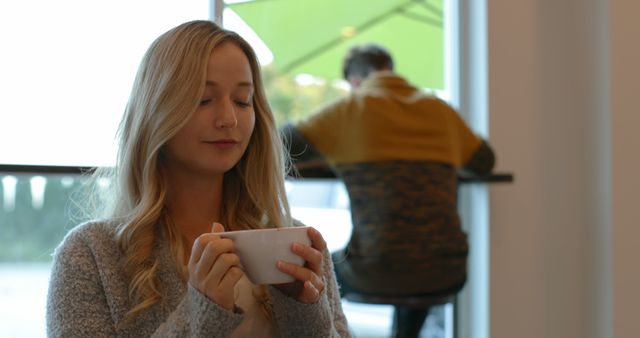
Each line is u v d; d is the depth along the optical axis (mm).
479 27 2592
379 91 2164
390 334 2414
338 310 1216
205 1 2111
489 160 2354
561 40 2736
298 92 2318
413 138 2158
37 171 1743
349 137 2119
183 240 1139
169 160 1154
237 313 954
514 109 2625
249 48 1180
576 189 2750
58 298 1049
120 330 1049
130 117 1146
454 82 2652
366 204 2129
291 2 2295
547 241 2717
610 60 2641
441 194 2188
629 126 2668
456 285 2258
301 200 2209
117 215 1161
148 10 1999
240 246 938
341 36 2410
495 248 2607
